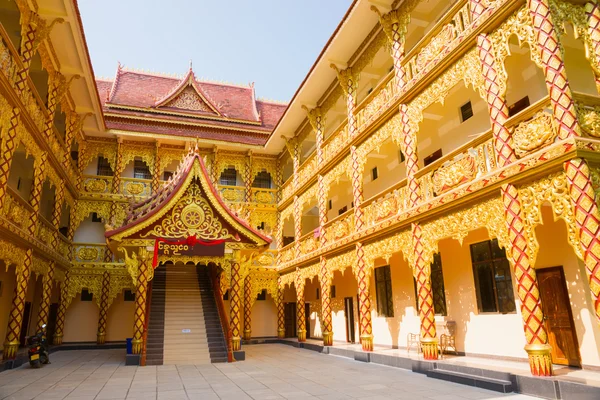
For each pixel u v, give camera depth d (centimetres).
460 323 1159
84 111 1844
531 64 1005
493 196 841
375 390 840
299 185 2016
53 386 930
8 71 1036
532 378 720
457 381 877
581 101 703
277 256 2272
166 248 1394
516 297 990
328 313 1652
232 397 798
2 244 1073
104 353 1742
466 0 967
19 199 1159
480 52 883
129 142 2216
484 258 1103
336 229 1597
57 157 1564
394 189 1220
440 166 1019
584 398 636
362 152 1428
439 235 1000
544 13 738
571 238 662
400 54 1225
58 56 1455
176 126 2278
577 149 655
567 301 884
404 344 1412
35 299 1923
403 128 1166
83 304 2064
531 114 759
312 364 1280
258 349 1820
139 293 1369
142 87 2573
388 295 1544
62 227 2156
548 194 716
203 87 2811
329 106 1780
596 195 657
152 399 786
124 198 2109
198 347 1403
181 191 1428
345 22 1372
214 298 1677
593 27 769
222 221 1479
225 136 2367
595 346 819
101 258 2022
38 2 1211
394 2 1257
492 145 848
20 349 1614
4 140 1031
